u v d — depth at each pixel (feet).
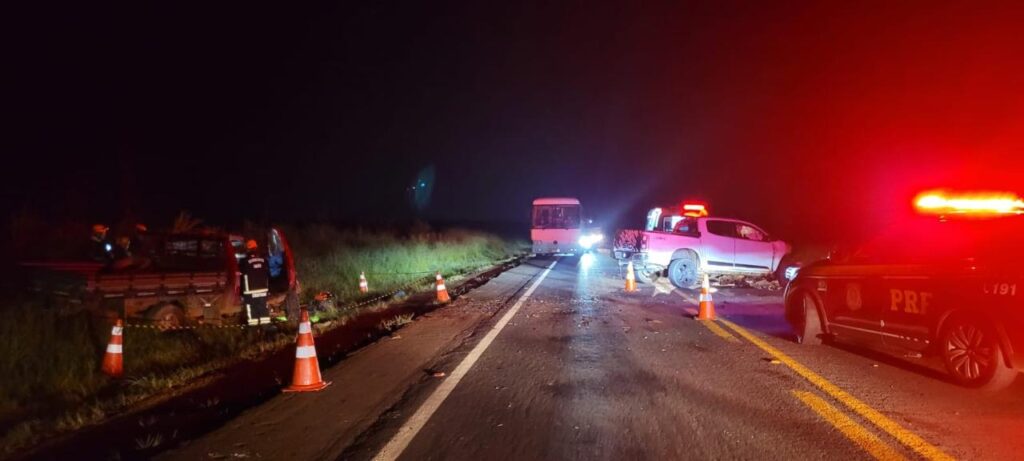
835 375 27.17
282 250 44.55
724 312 45.91
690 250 63.72
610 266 91.20
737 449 18.70
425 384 26.00
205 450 18.81
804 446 18.88
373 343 34.65
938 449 18.57
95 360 30.86
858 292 30.12
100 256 41.01
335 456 18.37
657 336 36.47
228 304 40.11
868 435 19.75
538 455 18.35
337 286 60.85
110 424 23.12
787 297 35.58
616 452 18.53
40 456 19.93
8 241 49.21
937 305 25.80
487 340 35.27
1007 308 23.04
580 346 33.65
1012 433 19.89
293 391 25.00
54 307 33.86
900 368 28.35
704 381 26.32
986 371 23.94
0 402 25.77
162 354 34.04
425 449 18.84
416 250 92.48
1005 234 24.39
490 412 22.31
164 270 40.34
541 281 68.64
